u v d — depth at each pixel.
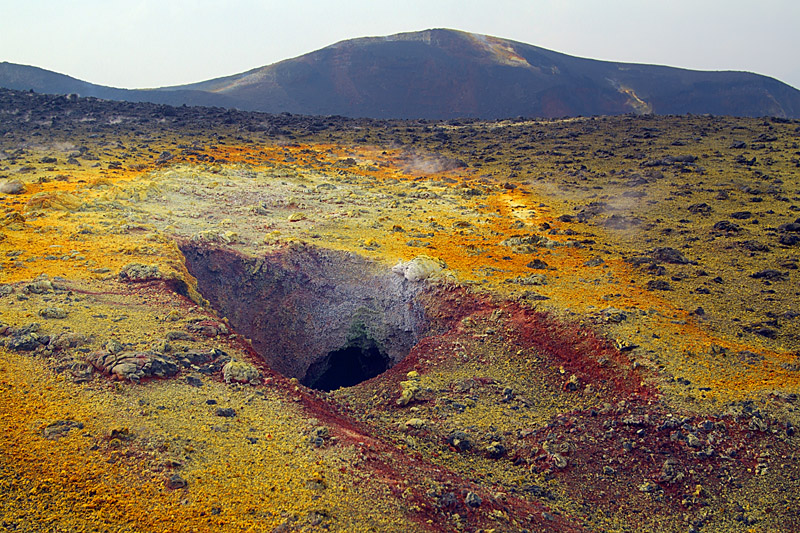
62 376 19.47
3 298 24.59
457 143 88.69
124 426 17.36
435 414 25.05
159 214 43.88
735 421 22.58
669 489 20.59
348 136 92.88
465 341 30.55
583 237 45.97
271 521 15.09
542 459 22.12
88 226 36.81
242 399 20.64
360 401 27.12
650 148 75.44
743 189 56.34
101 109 95.25
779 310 32.16
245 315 36.59
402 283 36.84
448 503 17.31
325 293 38.50
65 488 14.95
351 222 47.34
